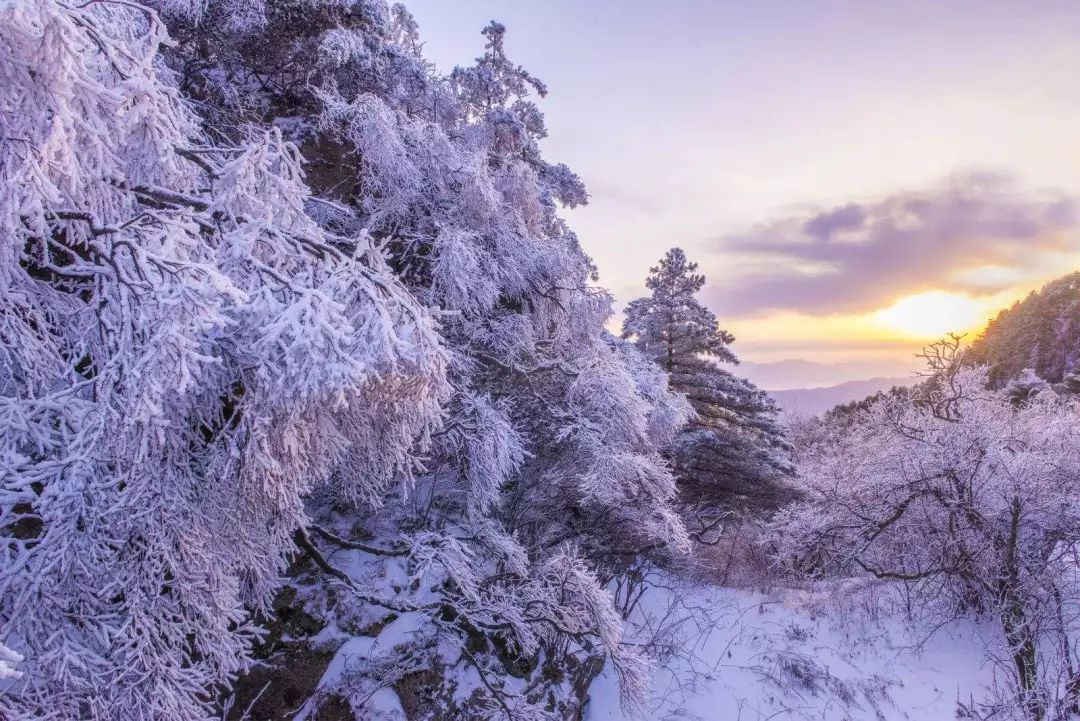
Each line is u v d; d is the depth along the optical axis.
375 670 6.89
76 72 2.71
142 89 3.43
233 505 4.27
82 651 3.47
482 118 13.48
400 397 4.21
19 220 2.83
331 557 7.86
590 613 7.61
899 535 12.35
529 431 9.51
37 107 2.59
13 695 3.34
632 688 7.27
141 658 3.71
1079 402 14.09
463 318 8.84
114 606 3.81
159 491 3.76
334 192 9.82
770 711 9.29
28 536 4.39
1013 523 10.08
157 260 3.18
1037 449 11.32
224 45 8.80
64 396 3.64
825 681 10.00
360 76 10.45
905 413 12.62
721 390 19.69
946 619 11.34
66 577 3.44
